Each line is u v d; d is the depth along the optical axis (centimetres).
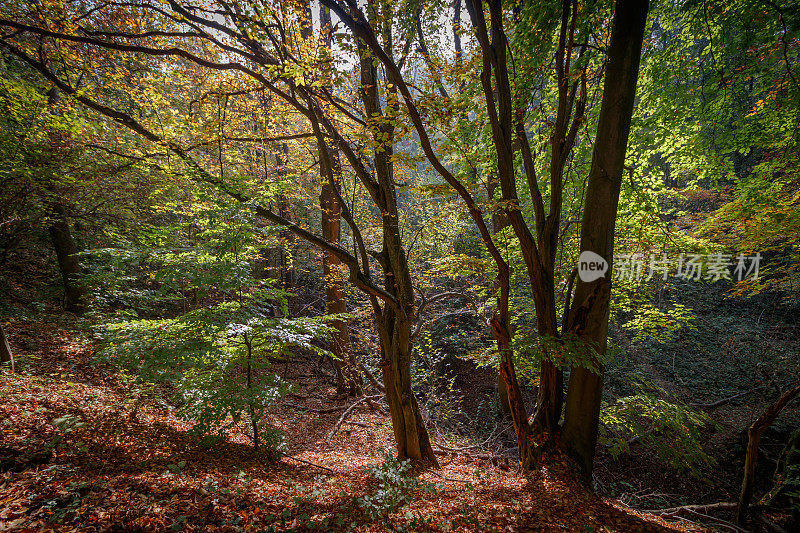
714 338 1402
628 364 1275
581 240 550
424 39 663
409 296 618
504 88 507
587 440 542
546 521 385
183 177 530
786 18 532
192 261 510
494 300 816
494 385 1246
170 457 443
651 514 573
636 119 694
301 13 546
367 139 501
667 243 691
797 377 1122
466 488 489
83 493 305
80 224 971
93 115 759
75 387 582
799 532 640
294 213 1430
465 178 690
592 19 547
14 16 608
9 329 709
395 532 333
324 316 625
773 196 657
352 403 998
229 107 830
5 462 332
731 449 958
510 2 535
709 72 670
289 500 375
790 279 851
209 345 497
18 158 634
